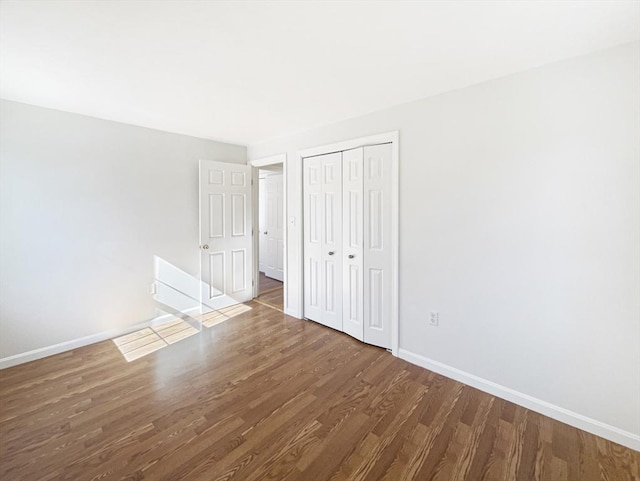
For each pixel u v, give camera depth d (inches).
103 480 56.4
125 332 124.1
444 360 93.4
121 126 120.2
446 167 90.0
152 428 69.9
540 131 73.9
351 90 88.3
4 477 56.9
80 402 79.4
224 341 117.3
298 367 97.9
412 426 71.1
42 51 66.9
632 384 65.1
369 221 110.8
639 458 62.3
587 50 66.4
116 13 53.7
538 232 75.3
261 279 223.3
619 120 64.5
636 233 63.6
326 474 58.2
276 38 62.3
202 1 50.8
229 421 72.5
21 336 100.3
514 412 76.5
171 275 137.7
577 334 71.1
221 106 101.6
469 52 67.8
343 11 53.7
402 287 102.1
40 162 102.3
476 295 86.1
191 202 143.9
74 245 110.5
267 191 226.8
